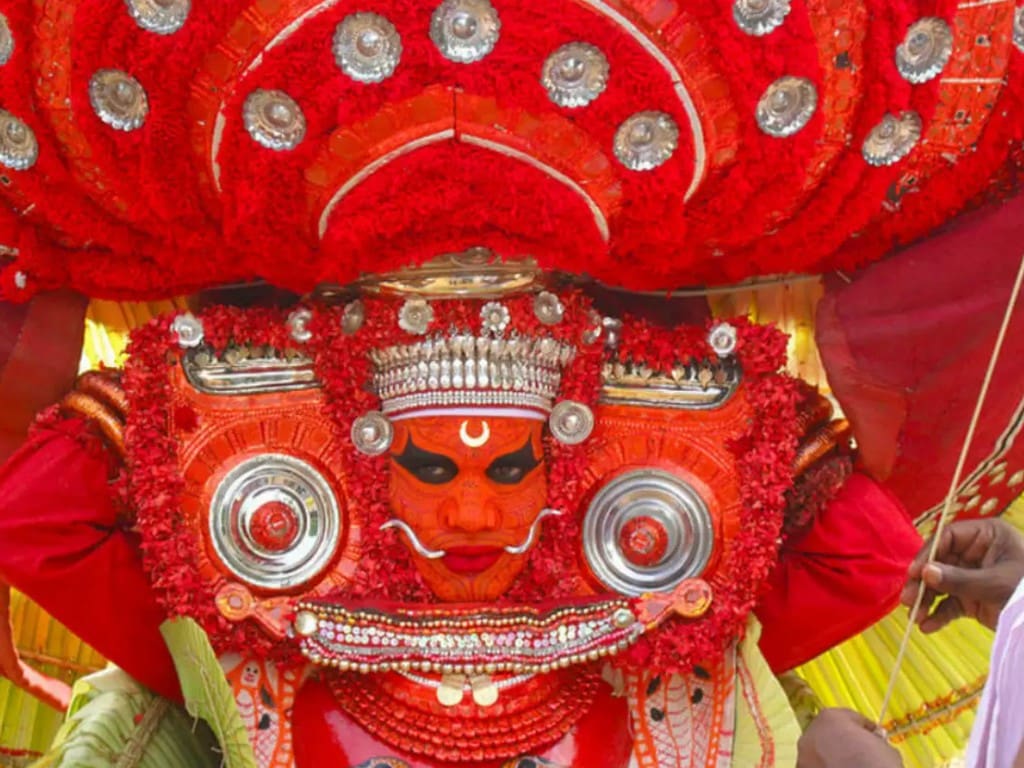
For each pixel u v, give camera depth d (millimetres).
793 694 2188
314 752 1919
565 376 1939
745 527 1942
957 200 1922
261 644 1920
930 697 2344
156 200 1689
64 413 1965
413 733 1895
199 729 2070
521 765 1909
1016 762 1296
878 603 1987
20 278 1884
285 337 1911
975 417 1743
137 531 1886
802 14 1597
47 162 1720
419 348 1863
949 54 1693
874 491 2023
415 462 1901
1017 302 1925
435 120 1615
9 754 2262
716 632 1941
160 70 1603
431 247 1720
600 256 1734
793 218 1830
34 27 1630
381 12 1535
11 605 2236
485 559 1940
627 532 1971
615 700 2002
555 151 1643
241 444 1918
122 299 1967
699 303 2096
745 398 1968
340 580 1944
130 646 1933
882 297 1983
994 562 1847
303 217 1706
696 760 1971
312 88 1577
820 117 1653
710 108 1652
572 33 1557
